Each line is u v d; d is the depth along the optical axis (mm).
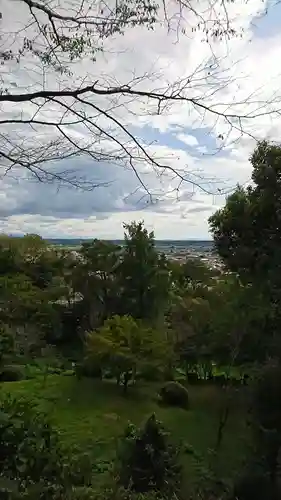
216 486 13797
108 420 23875
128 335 31531
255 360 22250
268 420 15828
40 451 5477
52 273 45906
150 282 42812
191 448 19141
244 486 13094
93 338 31938
